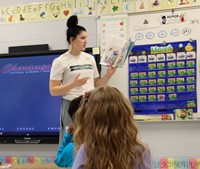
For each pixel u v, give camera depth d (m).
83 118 1.51
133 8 3.57
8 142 3.81
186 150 3.37
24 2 3.98
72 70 2.97
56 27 3.85
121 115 1.45
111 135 1.41
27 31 3.95
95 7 3.71
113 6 3.63
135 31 3.56
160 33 3.49
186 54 3.40
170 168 3.38
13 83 3.86
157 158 3.43
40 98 3.76
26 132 3.77
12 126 3.82
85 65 3.01
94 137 1.42
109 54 3.10
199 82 3.34
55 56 3.73
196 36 3.38
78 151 1.46
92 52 3.59
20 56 3.85
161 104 3.44
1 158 3.91
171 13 3.47
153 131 3.46
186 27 3.42
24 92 3.81
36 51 3.80
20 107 3.81
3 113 3.86
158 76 3.47
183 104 3.37
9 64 3.88
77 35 2.95
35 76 3.79
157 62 3.48
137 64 3.53
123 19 3.59
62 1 3.84
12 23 4.00
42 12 3.91
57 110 3.69
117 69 3.59
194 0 3.40
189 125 3.38
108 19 3.64
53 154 3.75
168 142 3.41
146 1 3.54
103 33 3.64
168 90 3.43
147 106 3.48
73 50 3.00
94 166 1.39
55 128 3.68
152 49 3.50
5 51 4.00
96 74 3.18
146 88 3.49
